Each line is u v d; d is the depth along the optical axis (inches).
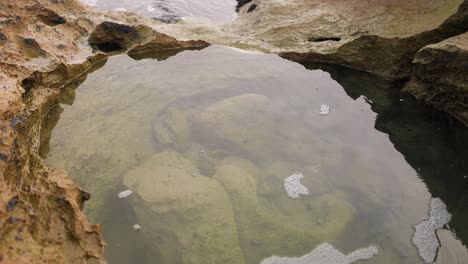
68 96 68.2
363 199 52.6
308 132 64.3
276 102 70.9
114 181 52.7
